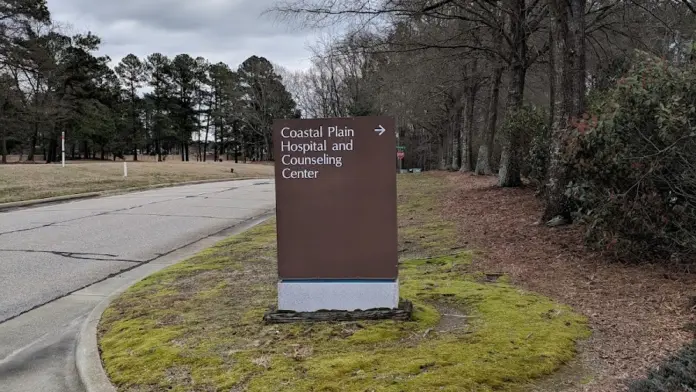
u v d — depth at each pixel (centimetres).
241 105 6569
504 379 334
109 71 5859
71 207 1512
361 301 460
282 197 461
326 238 460
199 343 421
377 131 450
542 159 1202
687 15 1234
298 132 455
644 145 579
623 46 1414
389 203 454
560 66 831
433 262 697
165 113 6844
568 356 368
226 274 677
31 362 437
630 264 601
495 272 620
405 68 1808
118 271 763
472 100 2634
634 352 372
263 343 413
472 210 1131
